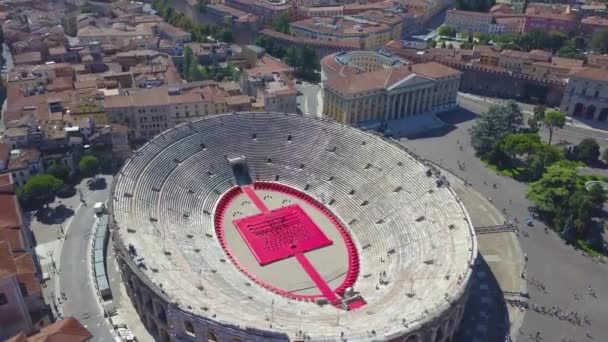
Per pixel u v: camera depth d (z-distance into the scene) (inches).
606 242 5128.0
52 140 6058.1
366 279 4384.8
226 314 3523.6
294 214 5354.3
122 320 4114.2
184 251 4399.6
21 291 3912.4
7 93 7401.6
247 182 5816.9
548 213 5516.7
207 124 5969.5
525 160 6791.3
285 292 4286.4
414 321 3403.1
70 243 4968.0
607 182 6131.9
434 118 7849.4
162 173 5260.8
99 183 5974.4
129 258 3895.2
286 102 7539.4
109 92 7214.6
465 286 3629.4
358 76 7559.1
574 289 4542.3
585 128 7628.0
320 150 5905.5
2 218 4677.7
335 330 3410.4
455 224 4394.7
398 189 5147.6
